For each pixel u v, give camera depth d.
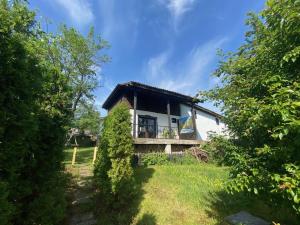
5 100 2.38
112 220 4.43
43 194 3.22
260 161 2.52
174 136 15.37
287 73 2.31
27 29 5.22
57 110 3.70
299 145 1.92
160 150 12.62
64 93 3.90
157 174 7.89
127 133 5.62
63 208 3.60
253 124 2.28
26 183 3.05
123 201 4.95
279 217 3.83
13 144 2.40
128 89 13.27
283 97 1.88
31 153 3.14
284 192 2.00
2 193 2.03
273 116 1.94
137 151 11.66
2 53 2.31
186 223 4.06
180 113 17.81
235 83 3.52
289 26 2.01
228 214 4.34
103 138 6.38
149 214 4.51
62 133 3.83
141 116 14.85
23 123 2.48
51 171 3.51
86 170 8.67
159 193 5.70
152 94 14.17
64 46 17.30
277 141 2.21
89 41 18.89
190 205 4.88
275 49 2.36
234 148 2.96
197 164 10.61
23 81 2.55
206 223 4.02
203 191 5.73
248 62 3.00
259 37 3.09
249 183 2.34
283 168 2.20
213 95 4.58
